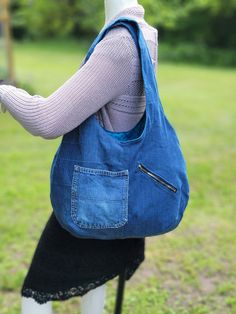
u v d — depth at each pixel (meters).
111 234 1.65
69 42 27.84
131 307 2.86
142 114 1.65
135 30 1.55
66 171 1.62
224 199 4.73
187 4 11.84
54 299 1.82
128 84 1.56
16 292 3.04
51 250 1.81
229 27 23.92
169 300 2.96
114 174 1.57
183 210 1.77
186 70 18.11
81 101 1.51
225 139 7.38
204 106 10.27
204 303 2.94
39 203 4.48
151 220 1.64
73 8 11.16
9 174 5.38
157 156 1.60
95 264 1.82
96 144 1.57
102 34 1.56
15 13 20.41
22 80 11.59
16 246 3.62
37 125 1.53
